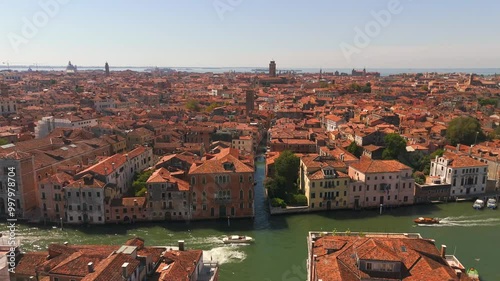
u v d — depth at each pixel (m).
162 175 118.38
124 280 55.19
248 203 118.38
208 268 73.19
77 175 117.81
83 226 114.12
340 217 121.88
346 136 190.75
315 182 124.19
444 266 59.28
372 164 130.38
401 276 55.91
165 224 115.31
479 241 106.06
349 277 55.38
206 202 116.94
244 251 100.00
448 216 123.31
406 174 129.62
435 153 160.88
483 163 139.00
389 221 119.19
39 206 118.50
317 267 58.72
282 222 117.81
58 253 68.88
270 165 144.75
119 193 126.62
